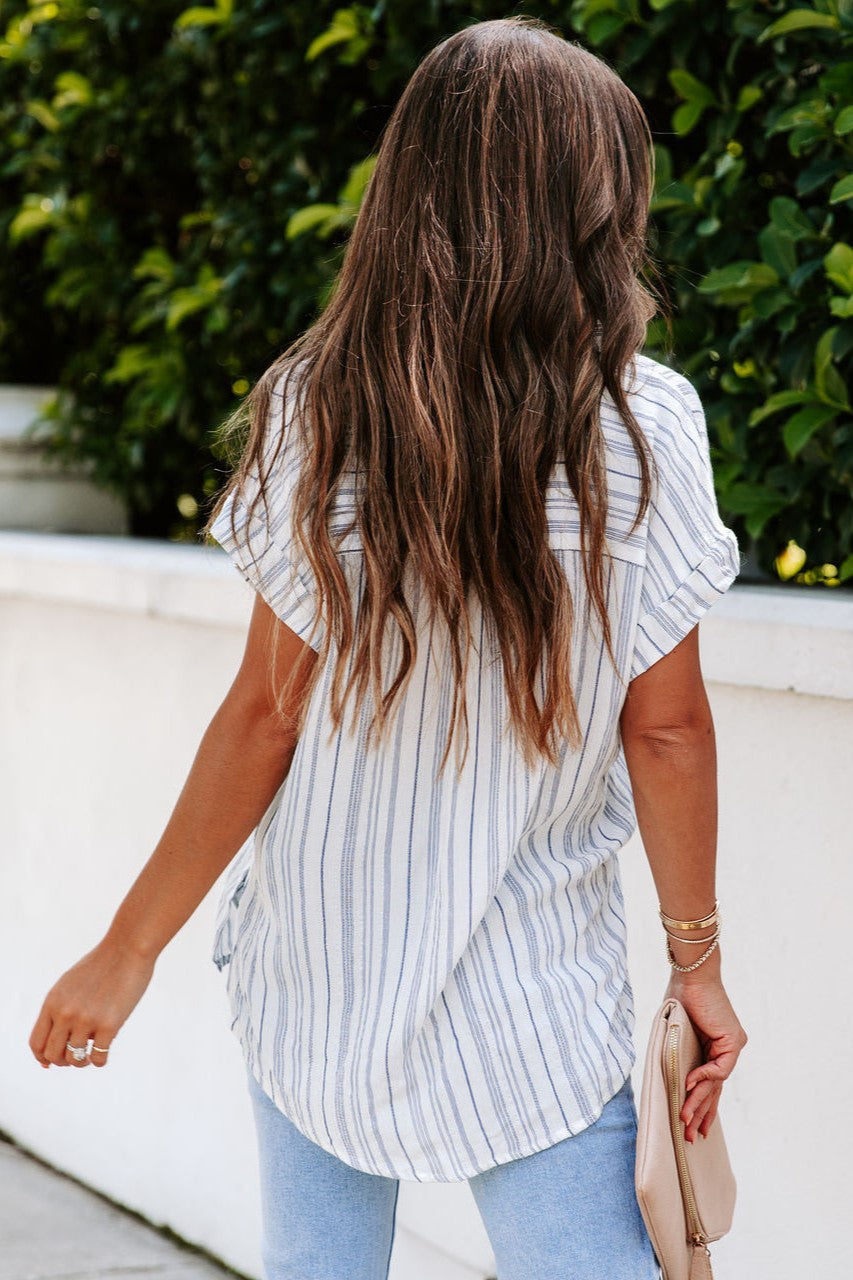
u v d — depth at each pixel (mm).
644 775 1607
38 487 4543
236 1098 3322
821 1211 2273
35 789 3900
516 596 1502
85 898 3744
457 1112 1566
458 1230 2805
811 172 2518
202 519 4520
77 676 3723
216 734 1679
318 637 1591
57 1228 3574
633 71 2889
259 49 3564
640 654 1558
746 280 2553
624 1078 1622
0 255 4684
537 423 1498
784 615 2201
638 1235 1598
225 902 1907
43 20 4262
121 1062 3678
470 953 1575
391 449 1525
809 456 2689
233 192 3914
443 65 1580
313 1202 1740
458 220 1535
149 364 4086
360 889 1608
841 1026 2227
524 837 1605
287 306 3771
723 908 2381
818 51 2588
